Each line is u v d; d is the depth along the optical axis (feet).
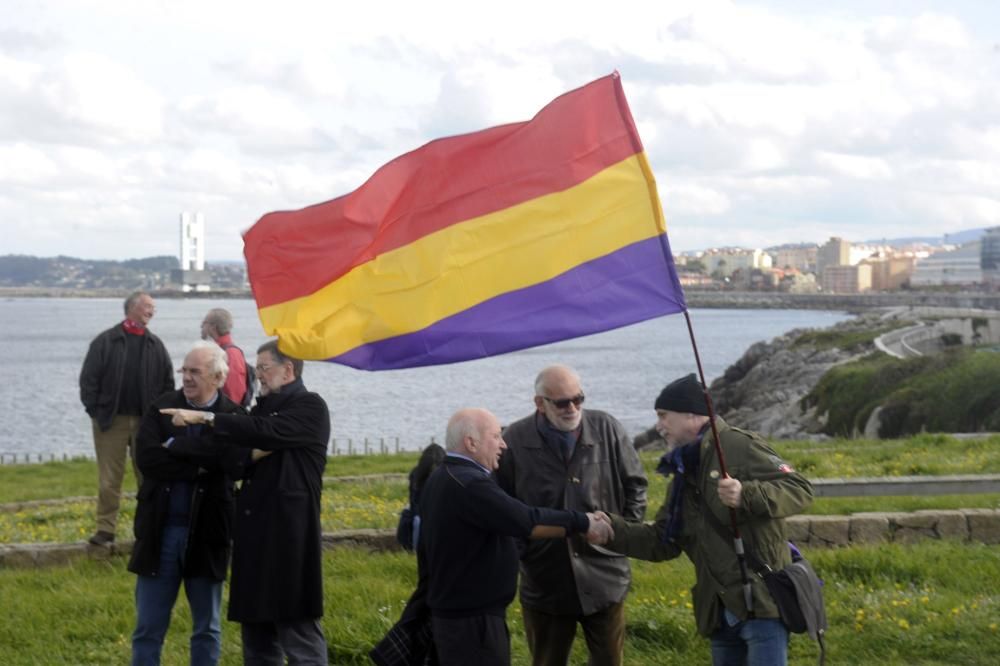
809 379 199.93
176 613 31.07
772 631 19.22
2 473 79.82
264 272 22.48
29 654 28.19
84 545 37.42
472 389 277.23
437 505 20.30
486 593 20.18
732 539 19.48
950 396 123.34
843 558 33.86
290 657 23.18
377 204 21.88
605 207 21.18
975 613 28.40
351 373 339.77
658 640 28.12
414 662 21.30
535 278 21.26
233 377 35.65
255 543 22.90
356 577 34.04
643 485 22.91
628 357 439.22
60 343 508.53
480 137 21.61
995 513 37.52
